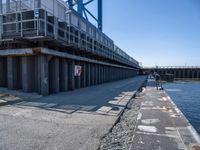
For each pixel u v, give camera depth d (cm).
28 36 1288
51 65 1517
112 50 3534
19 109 833
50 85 1516
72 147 442
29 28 1349
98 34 2738
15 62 1444
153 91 1914
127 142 493
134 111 919
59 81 1672
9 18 1489
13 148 432
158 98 1388
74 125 612
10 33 1402
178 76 7556
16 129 563
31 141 473
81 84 2203
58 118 695
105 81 3388
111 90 1852
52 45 1507
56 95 1362
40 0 1316
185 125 657
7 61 1478
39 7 1309
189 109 1647
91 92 1633
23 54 1319
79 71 2003
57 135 518
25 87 1360
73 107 909
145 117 775
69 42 1623
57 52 1459
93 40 2323
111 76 3872
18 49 1332
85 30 2177
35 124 616
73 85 1859
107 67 3538
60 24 1574
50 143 463
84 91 1720
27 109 836
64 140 484
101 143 475
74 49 1856
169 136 542
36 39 1279
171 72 7662
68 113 779
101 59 3075
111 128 595
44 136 509
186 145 478
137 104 1128
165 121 710
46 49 1298
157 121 710
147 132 578
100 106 954
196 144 484
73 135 521
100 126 607
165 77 6150
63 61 1684
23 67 1369
